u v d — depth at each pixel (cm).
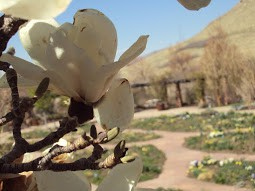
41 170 103
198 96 3266
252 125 2186
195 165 1529
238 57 2930
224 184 1298
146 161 1694
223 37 3123
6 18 101
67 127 106
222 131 2088
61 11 95
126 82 119
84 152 1566
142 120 2903
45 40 112
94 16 111
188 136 2225
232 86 3066
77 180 114
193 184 1336
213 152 1742
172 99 3684
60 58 106
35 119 2922
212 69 3097
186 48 6331
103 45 111
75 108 111
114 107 117
